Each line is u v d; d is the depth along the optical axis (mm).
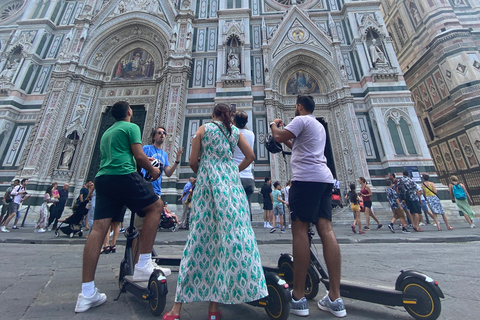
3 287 3004
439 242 6512
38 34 17406
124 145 2711
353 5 16750
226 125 2395
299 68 16594
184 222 10750
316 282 2689
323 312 2326
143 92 16297
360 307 2434
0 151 14594
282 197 10078
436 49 16703
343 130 14438
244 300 1868
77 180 14219
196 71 15797
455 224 10516
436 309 1929
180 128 14133
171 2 17109
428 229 9039
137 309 2373
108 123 15898
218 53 15750
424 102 18453
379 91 14367
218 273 1982
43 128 14117
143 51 17688
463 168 15594
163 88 15133
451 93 15883
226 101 14523
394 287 2318
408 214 9609
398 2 20234
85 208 7977
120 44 17531
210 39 16688
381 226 9719
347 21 16750
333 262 2301
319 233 2424
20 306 2398
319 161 2490
